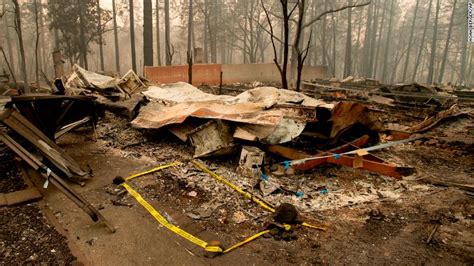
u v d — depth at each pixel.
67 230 3.83
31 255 3.33
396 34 50.31
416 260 3.46
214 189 5.02
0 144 6.30
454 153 7.58
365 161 5.29
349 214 4.46
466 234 3.98
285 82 10.06
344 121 6.14
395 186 5.48
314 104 7.04
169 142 7.40
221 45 44.47
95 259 3.33
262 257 3.46
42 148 5.04
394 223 4.23
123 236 3.74
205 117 6.16
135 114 8.56
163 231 3.88
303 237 3.85
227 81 21.41
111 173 5.55
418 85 15.34
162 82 17.64
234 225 4.09
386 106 13.70
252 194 4.78
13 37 40.38
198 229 3.95
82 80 10.33
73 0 28.17
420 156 7.38
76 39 27.91
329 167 6.21
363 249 3.64
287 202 4.72
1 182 4.96
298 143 6.20
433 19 47.66
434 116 10.73
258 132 5.71
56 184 4.07
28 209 4.25
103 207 4.38
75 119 7.45
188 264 3.31
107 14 31.17
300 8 9.95
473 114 12.41
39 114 5.99
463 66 41.16
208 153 6.06
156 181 5.27
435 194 5.18
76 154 6.48
